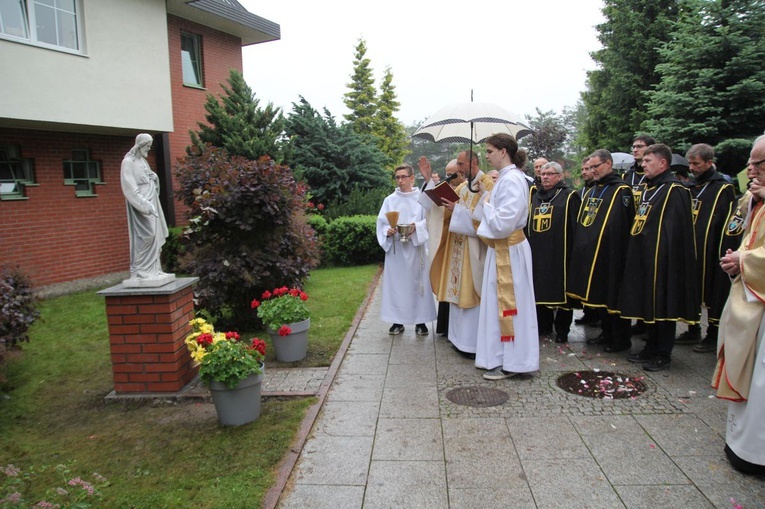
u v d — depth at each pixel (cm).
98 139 1028
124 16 962
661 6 1541
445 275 531
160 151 1148
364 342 589
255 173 610
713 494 293
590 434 362
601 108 1689
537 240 562
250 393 390
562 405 409
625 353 527
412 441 361
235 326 656
